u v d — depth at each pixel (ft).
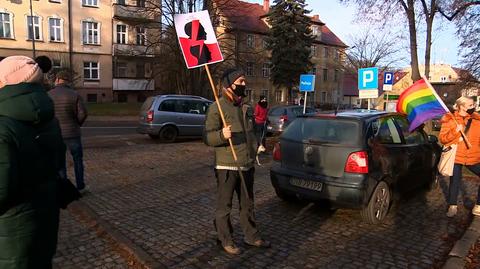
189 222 17.70
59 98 20.33
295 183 19.15
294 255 14.55
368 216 17.89
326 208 20.48
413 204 21.95
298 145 19.39
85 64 132.98
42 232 7.72
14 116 7.10
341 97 220.23
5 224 7.16
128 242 14.96
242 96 14.37
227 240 14.39
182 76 109.81
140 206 19.99
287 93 135.64
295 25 128.57
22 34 120.78
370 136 18.38
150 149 40.24
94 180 25.41
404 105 22.41
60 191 8.85
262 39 169.58
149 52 122.01
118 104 121.70
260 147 15.58
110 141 48.91
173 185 24.59
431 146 23.98
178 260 13.79
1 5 116.88
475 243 16.31
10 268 7.27
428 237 16.87
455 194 19.56
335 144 18.20
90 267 13.12
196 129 50.52
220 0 103.14
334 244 15.76
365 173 17.49
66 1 127.44
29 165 7.25
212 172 28.78
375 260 14.38
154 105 48.01
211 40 14.44
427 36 52.70
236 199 21.66
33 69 7.66
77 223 17.21
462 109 19.45
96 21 133.18
